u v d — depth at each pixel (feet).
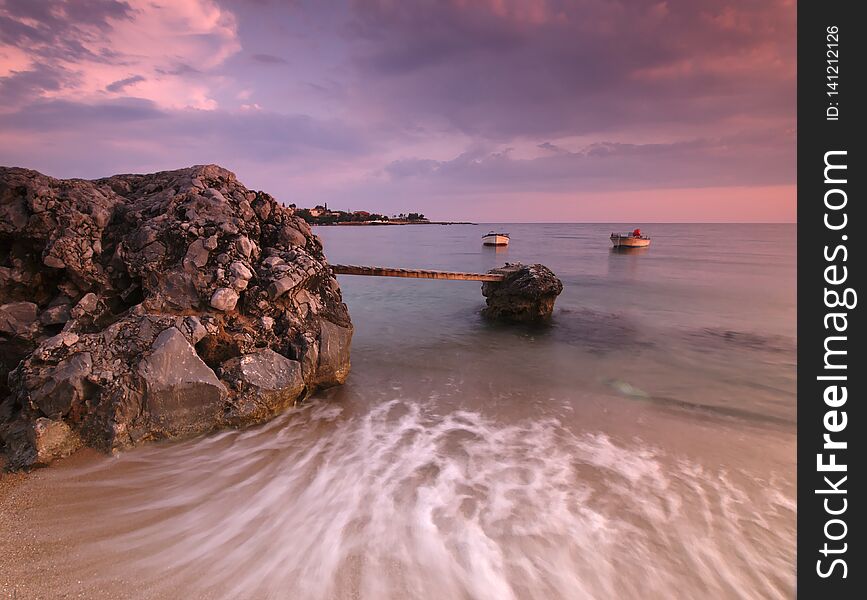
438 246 208.03
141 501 15.83
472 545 14.35
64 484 16.24
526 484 18.10
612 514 16.19
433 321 52.80
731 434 23.34
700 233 428.97
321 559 13.50
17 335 20.63
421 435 22.47
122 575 12.41
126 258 23.00
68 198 23.50
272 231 28.58
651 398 28.78
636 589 12.80
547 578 13.07
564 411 26.23
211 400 20.58
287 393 23.31
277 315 25.21
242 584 12.38
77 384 18.15
